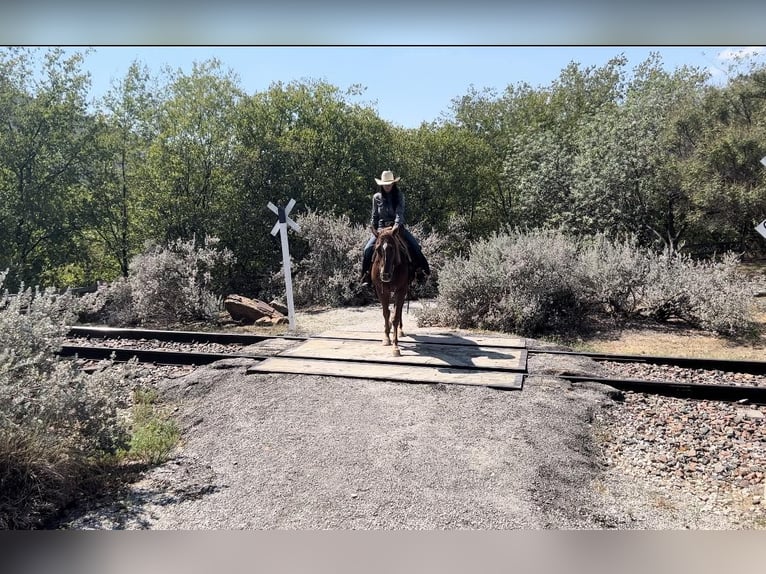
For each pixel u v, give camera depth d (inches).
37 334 219.6
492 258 499.8
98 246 908.6
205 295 588.1
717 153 639.1
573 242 591.2
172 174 808.3
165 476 212.1
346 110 938.1
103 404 227.9
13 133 796.0
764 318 510.6
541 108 1166.3
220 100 844.6
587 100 1184.2
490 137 1187.9
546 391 294.7
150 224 821.2
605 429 263.0
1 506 185.0
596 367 346.6
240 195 836.0
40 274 796.6
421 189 989.2
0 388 191.3
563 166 812.6
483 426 248.2
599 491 205.5
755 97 690.2
